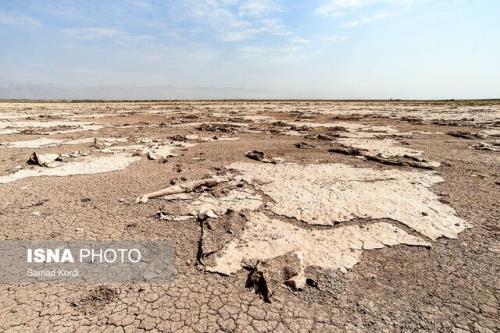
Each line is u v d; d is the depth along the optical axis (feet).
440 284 15.83
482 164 40.01
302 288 15.42
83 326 12.85
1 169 35.58
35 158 38.29
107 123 90.89
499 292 15.16
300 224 22.20
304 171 36.14
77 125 82.84
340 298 14.76
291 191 28.73
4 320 13.07
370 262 17.74
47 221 22.20
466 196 27.96
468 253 18.67
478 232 21.25
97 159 41.27
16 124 81.76
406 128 79.82
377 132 72.69
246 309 13.97
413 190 29.45
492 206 25.54
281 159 42.78
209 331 12.69
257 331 12.71
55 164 37.70
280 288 15.34
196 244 19.53
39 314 13.48
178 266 17.25
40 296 14.65
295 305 14.28
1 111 133.80
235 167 37.96
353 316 13.61
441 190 29.66
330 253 18.53
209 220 22.29
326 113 132.77
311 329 12.87
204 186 29.60
